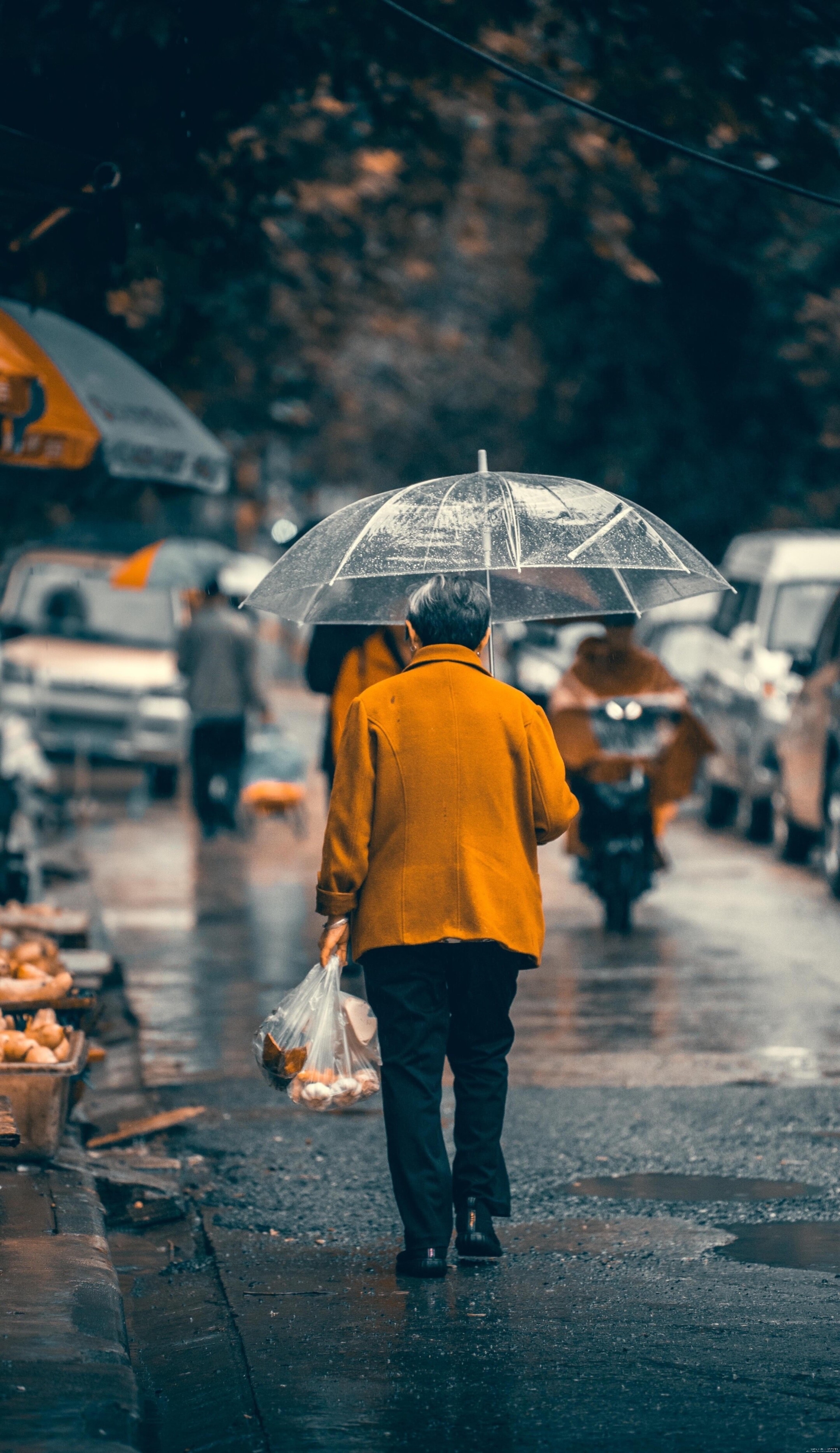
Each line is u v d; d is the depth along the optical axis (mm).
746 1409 7266
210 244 16141
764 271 36906
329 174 28703
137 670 33719
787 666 26109
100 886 24578
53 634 34531
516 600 11133
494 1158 9227
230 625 29156
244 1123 12578
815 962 18734
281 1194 10820
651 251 38469
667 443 41062
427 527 9594
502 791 8977
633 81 14938
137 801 33812
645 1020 15781
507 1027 9227
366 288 33031
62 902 21719
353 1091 9227
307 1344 8094
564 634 38062
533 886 9062
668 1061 14195
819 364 38938
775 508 41062
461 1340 8109
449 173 27203
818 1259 9320
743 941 20078
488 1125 9188
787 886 24578
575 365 41938
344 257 31734
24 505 22906
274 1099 13297
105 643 34562
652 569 9680
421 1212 8961
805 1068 13914
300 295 31203
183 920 21703
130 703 33406
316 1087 9164
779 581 27969
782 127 15062
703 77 14773
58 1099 10594
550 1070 13867
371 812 8938
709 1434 7012
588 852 20156
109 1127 12539
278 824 32469
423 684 9047
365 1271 9227
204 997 17062
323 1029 9195
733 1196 10539
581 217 30062
